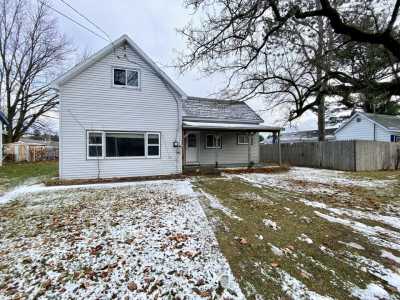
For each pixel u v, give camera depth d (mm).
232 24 5031
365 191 7367
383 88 5238
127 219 4680
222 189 7789
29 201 6254
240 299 2379
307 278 2715
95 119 9508
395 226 4336
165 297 2410
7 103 20609
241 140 15820
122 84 9984
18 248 3471
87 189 7852
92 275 2779
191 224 4398
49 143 32219
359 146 12992
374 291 2471
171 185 8570
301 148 16391
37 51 21078
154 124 10609
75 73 9078
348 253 3301
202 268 2922
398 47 4379
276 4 4777
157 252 3314
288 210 5340
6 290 2514
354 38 4629
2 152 17016
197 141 14492
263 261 3088
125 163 10094
